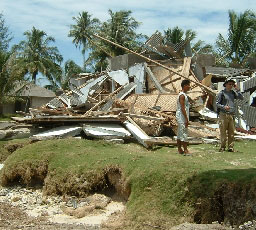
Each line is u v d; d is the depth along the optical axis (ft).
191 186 23.94
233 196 22.35
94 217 26.76
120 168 29.25
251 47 105.50
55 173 32.35
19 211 28.53
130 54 68.44
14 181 35.14
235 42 104.06
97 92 63.67
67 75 156.87
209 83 54.90
